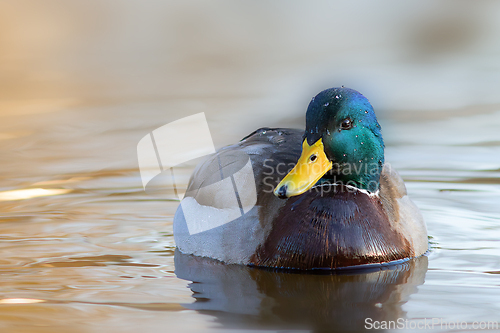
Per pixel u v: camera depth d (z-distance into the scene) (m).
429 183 11.59
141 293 7.43
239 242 8.43
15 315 6.79
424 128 15.07
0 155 13.94
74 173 12.62
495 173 11.99
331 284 7.62
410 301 7.06
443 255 8.55
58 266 8.34
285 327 6.47
